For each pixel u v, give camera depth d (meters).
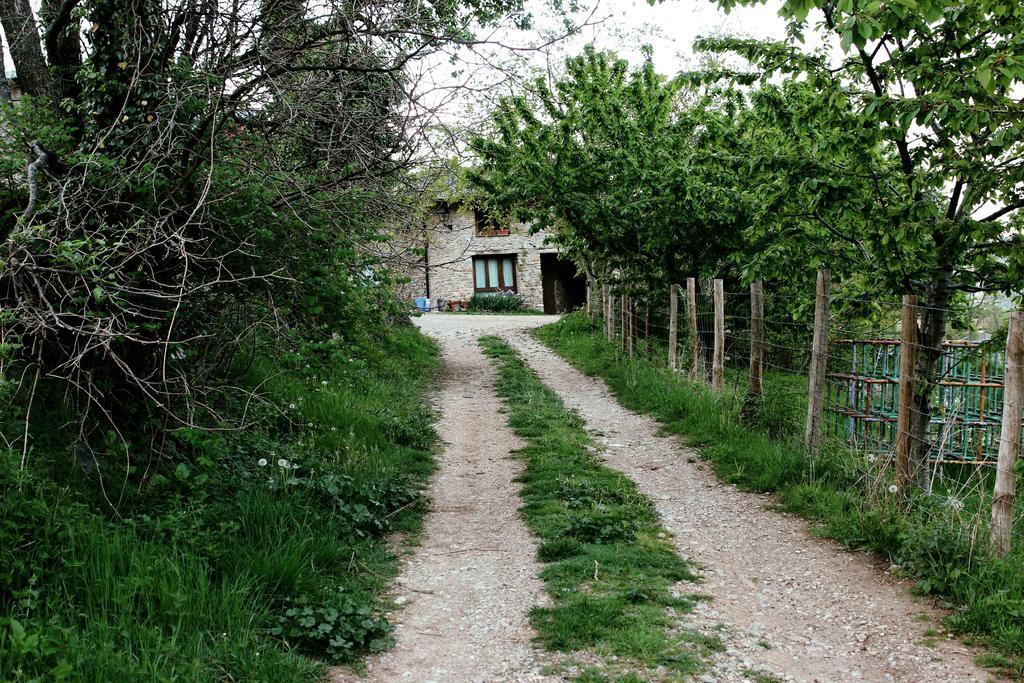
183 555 4.84
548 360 18.50
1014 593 4.88
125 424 6.20
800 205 8.90
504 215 16.91
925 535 5.66
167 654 3.88
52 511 4.66
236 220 6.01
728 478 8.41
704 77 9.25
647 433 10.76
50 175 5.61
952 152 7.40
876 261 8.36
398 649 4.63
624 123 15.64
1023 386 5.29
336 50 6.50
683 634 4.71
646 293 16.97
